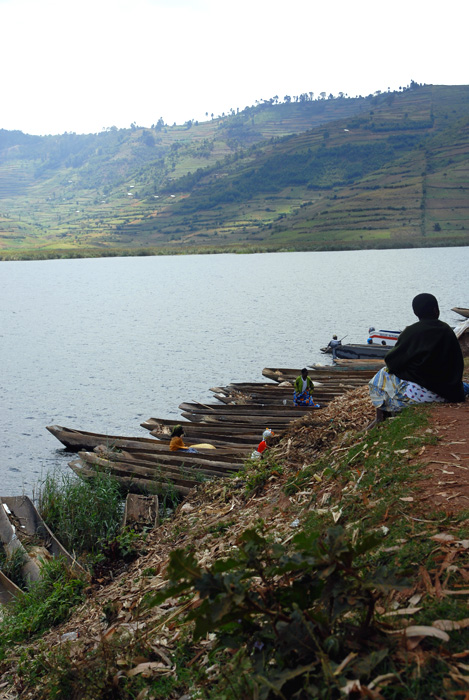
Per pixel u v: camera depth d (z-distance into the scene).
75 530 10.16
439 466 5.10
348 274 92.75
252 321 46.19
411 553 3.82
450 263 110.62
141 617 5.36
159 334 41.69
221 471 12.12
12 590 8.25
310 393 16.80
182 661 4.21
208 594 2.95
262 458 9.18
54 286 94.69
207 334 40.59
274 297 64.75
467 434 5.77
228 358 31.91
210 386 25.91
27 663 5.51
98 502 10.97
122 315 54.34
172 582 3.04
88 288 89.19
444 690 2.67
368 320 44.69
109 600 6.04
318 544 3.08
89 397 24.66
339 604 3.02
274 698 2.88
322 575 2.93
